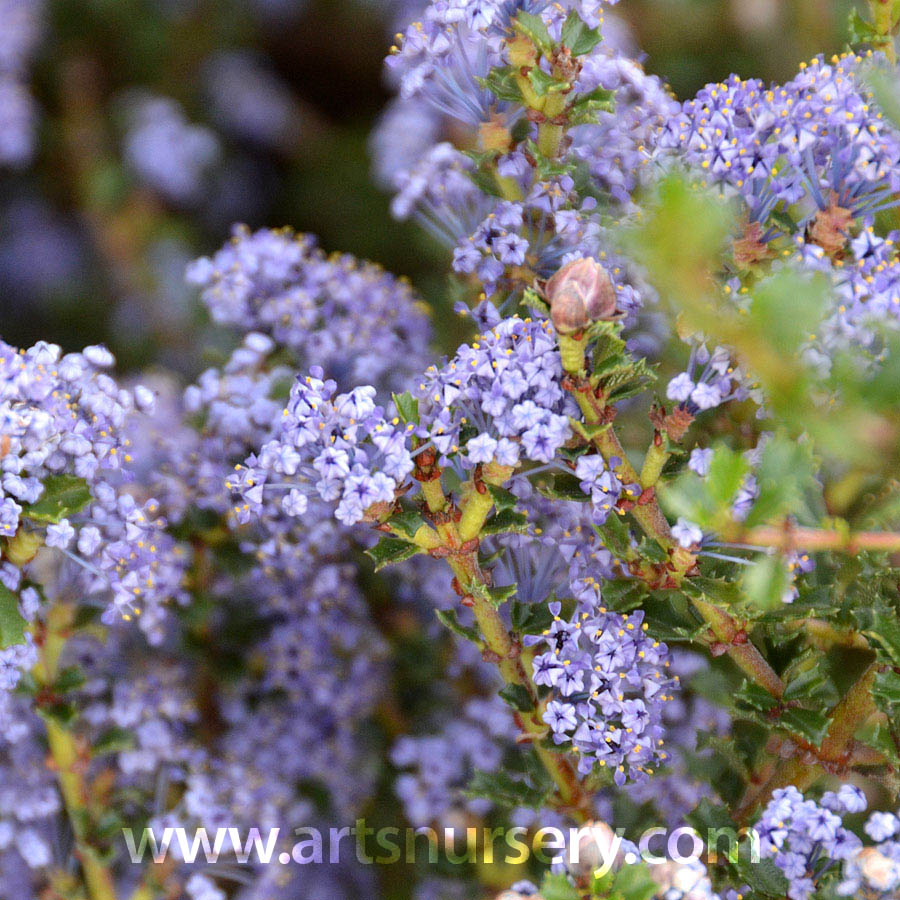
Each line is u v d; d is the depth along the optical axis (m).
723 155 0.42
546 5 0.44
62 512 0.43
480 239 0.46
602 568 0.45
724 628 0.43
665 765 0.45
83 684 0.46
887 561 0.43
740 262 0.42
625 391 0.42
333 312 0.51
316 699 0.50
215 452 0.48
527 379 0.41
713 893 0.43
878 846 0.41
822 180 0.42
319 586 0.49
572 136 0.46
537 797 0.45
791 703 0.43
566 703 0.43
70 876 0.48
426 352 0.50
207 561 0.49
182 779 0.49
